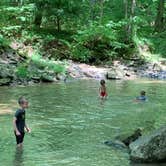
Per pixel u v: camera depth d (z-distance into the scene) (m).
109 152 10.73
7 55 25.55
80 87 22.31
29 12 32.41
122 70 29.50
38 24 33.28
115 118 14.73
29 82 23.31
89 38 31.52
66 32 33.62
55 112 15.50
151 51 35.44
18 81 22.92
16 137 11.10
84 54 29.95
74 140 11.77
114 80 26.62
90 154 10.53
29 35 30.02
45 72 24.94
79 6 33.12
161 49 36.16
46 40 29.89
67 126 13.38
